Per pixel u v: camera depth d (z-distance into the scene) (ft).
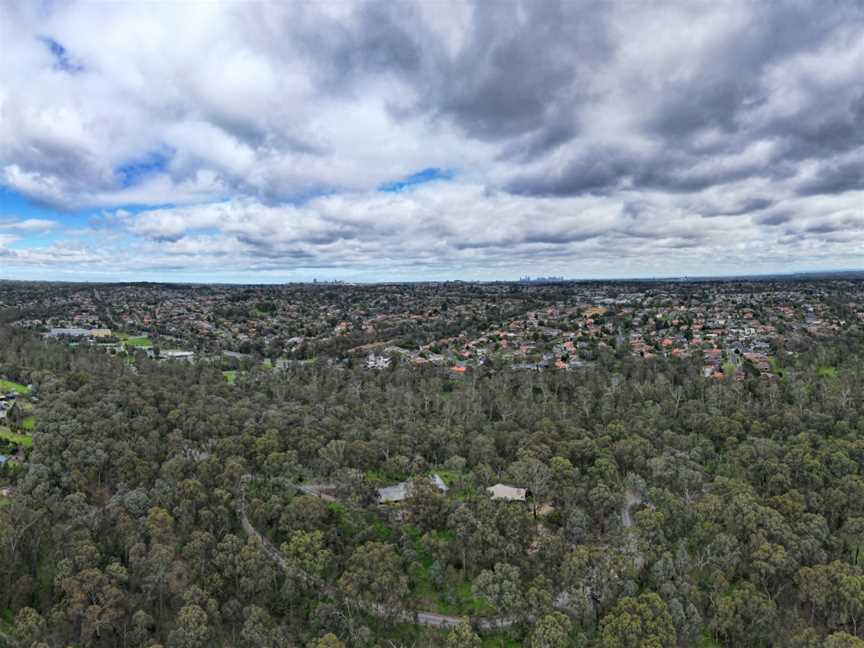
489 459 382.01
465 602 265.95
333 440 373.81
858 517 287.69
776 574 257.34
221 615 247.29
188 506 293.02
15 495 293.02
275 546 296.10
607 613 243.81
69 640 225.56
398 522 308.19
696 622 236.63
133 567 253.03
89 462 323.37
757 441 373.81
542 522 317.22
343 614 253.24
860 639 215.31
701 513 293.43
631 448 369.91
